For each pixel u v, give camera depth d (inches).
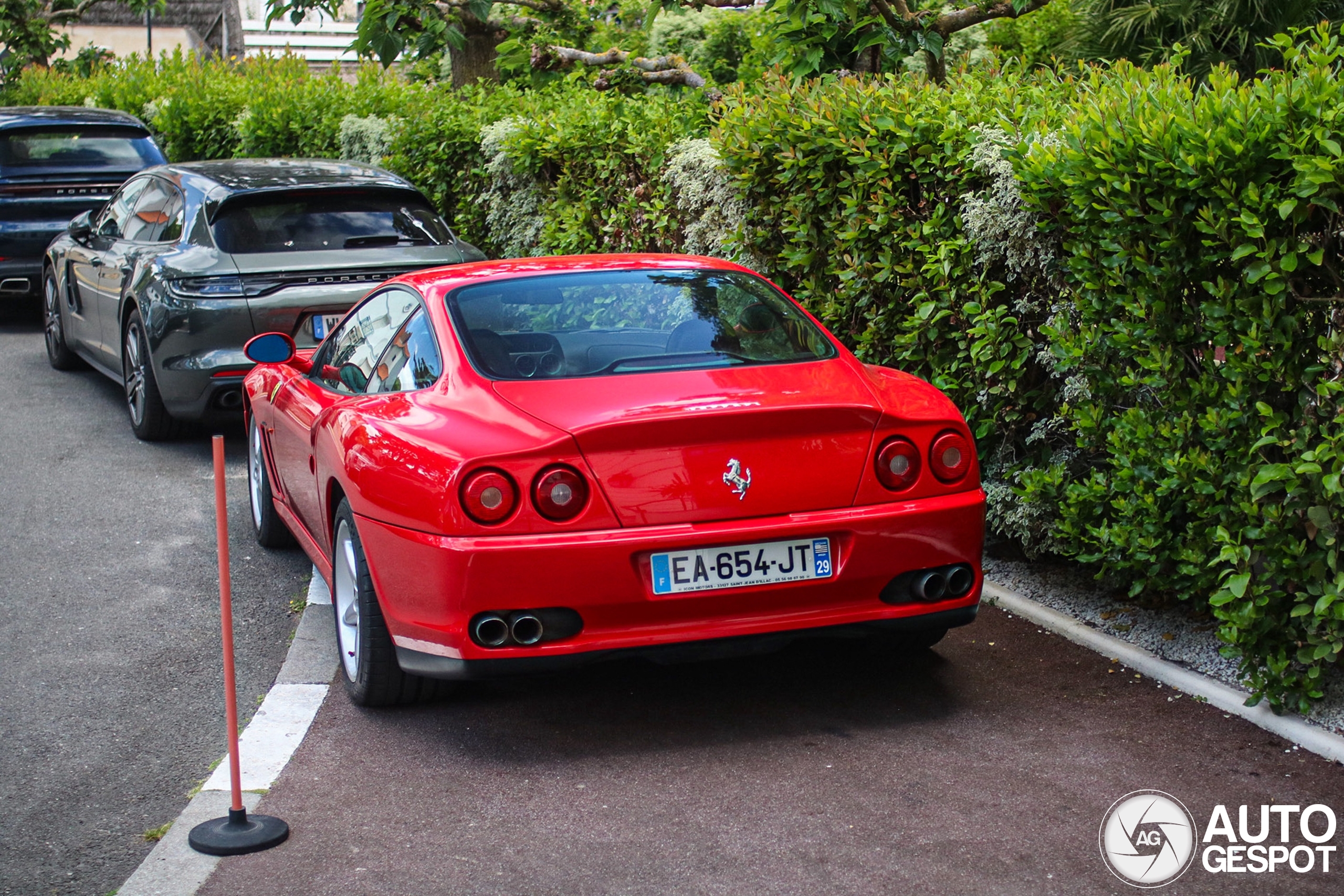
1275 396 168.1
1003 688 181.2
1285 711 165.0
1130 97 184.4
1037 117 217.9
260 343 228.1
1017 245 211.0
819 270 261.7
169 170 367.9
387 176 351.6
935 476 166.1
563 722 174.1
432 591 156.1
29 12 968.9
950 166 223.6
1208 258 169.0
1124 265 183.8
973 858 135.6
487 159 434.3
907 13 339.0
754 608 159.5
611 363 172.6
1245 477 166.1
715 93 363.6
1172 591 199.9
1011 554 234.8
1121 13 366.6
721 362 175.0
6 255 502.3
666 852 138.7
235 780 143.8
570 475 153.0
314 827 146.3
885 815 145.4
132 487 305.9
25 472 318.7
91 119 534.3
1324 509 154.9
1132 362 193.6
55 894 134.5
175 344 314.2
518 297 186.7
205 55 1368.1
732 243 278.7
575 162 375.9
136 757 167.9
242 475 317.1
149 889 133.4
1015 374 215.8
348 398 192.1
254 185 330.3
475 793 153.9
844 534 160.6
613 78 432.1
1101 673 184.9
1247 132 160.2
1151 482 186.5
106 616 222.4
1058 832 140.5
